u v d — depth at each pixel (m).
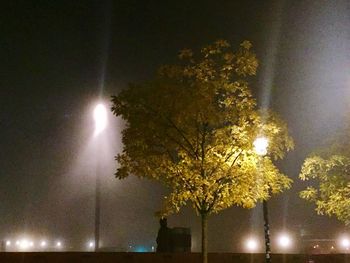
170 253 17.89
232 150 14.78
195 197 14.54
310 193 17.23
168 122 14.69
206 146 14.79
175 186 14.73
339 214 16.64
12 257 16.17
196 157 14.78
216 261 18.36
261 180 14.88
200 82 14.69
